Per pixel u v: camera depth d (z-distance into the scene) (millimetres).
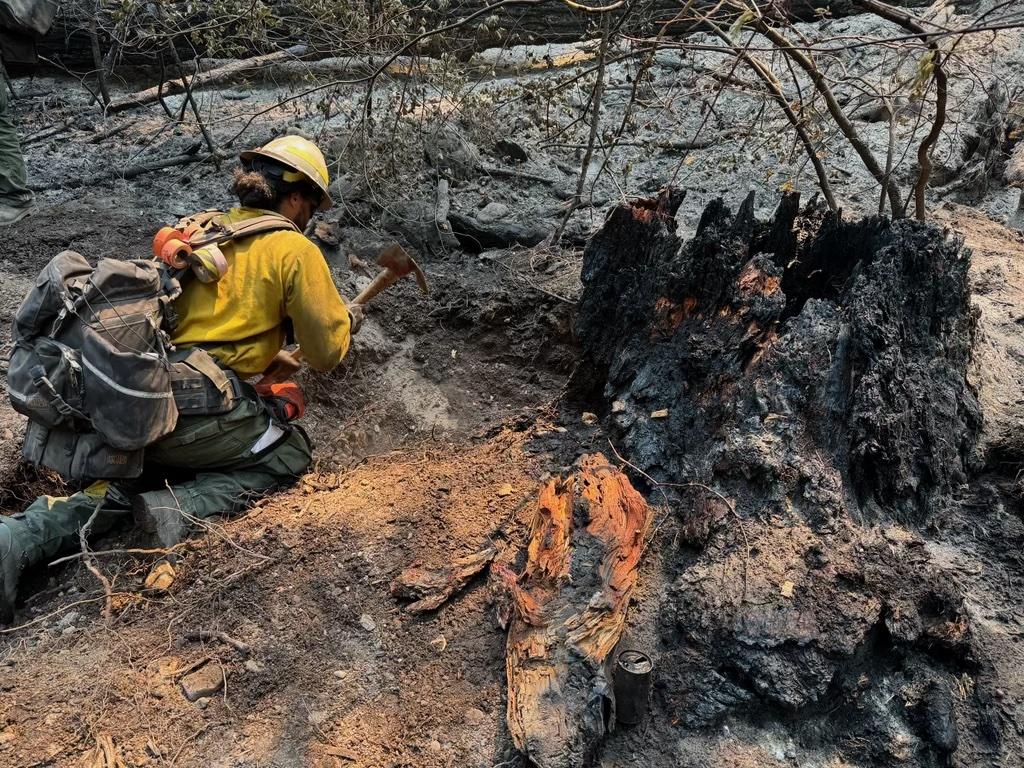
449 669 2178
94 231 4340
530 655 1990
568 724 1853
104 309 2359
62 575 2586
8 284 3863
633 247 2959
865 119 5328
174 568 2502
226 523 2652
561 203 4789
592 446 2916
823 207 2941
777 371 2480
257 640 2260
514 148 5164
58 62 6566
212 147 5098
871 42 3066
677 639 2135
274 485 2875
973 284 3504
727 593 2119
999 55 5734
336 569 2455
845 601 2047
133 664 2199
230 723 2062
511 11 6477
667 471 2607
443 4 4398
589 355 3088
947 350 2693
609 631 2035
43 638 2309
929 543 2357
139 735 2018
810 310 2568
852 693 2002
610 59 4238
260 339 2715
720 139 5012
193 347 2627
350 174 4629
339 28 4898
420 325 3980
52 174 5137
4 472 2891
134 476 2498
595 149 4711
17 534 2424
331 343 2736
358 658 2219
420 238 4426
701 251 2738
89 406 2365
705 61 6066
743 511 2311
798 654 1980
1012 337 3145
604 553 2170
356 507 2699
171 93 6086
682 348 2746
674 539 2393
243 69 6258
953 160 4871
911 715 1979
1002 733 1954
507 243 4449
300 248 2648
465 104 5000
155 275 2439
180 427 2611
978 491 2541
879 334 2418
